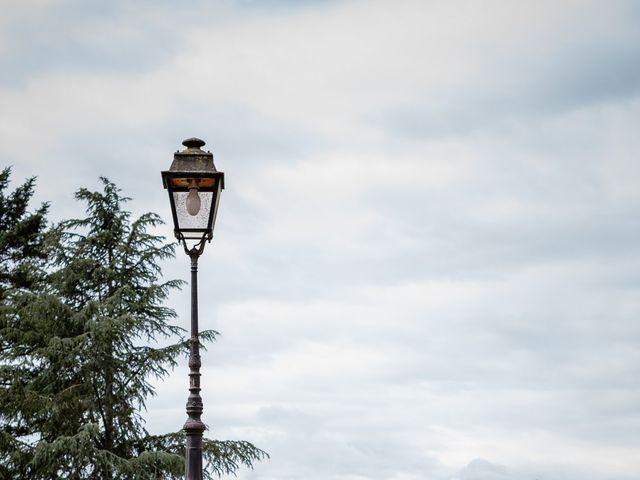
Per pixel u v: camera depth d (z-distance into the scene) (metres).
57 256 30.95
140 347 30.16
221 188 14.23
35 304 29.28
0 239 38.78
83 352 28.70
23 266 32.16
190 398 13.68
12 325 30.27
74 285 30.67
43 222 39.72
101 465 27.42
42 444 26.84
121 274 30.48
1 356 29.62
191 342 13.84
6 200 40.53
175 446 29.38
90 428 26.86
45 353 28.55
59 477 27.38
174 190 13.95
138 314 29.98
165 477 27.81
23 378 30.11
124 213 31.33
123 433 29.22
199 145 14.30
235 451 28.69
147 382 29.50
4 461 27.91
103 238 30.70
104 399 29.05
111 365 29.02
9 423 29.84
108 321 28.41
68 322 29.91
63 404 28.33
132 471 27.39
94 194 31.30
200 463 13.44
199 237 13.95
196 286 13.95
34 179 41.41
